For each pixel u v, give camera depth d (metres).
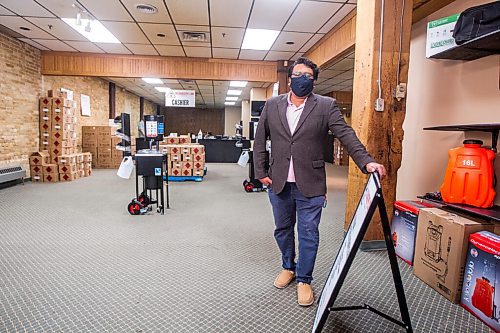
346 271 1.36
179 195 5.28
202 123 20.83
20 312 1.78
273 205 2.03
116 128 9.15
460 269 1.93
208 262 2.52
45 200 4.70
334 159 11.66
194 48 6.64
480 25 2.18
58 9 4.64
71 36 5.93
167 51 6.91
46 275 2.25
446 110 2.96
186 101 10.75
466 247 1.92
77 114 8.66
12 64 5.97
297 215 1.94
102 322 1.70
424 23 3.20
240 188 6.04
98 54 7.12
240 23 5.11
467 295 1.88
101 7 4.54
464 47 2.37
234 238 3.12
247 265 2.47
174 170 6.82
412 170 3.41
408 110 3.46
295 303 1.91
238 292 2.04
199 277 2.25
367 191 1.47
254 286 2.12
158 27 5.35
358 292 2.07
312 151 1.83
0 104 5.68
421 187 3.28
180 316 1.77
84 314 1.77
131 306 1.86
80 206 4.34
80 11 4.68
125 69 7.25
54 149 6.62
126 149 7.27
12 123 5.98
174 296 1.98
